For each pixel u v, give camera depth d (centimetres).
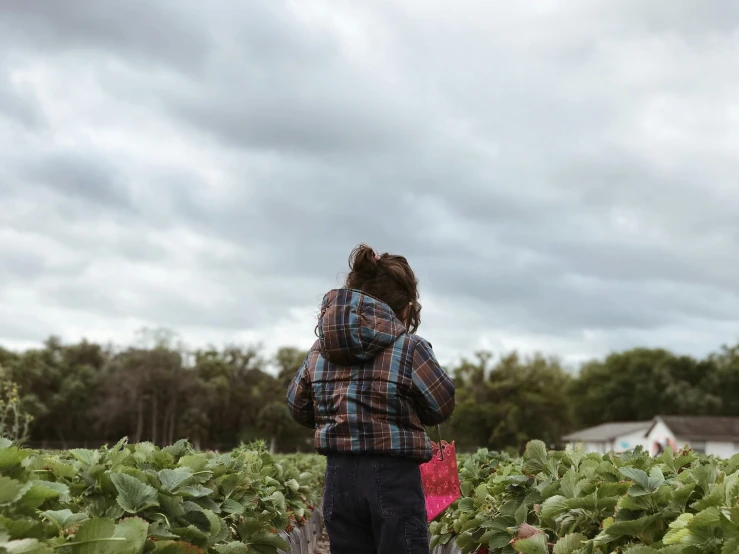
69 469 354
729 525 273
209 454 549
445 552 632
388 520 310
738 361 9638
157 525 327
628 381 9694
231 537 456
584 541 350
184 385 9362
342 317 324
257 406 9931
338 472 323
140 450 460
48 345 11038
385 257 354
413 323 357
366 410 318
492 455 728
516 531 447
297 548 716
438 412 326
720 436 6988
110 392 9462
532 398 8069
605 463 420
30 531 248
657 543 316
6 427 1719
